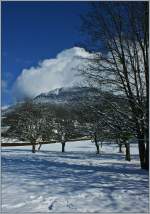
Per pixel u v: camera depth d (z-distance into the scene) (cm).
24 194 1090
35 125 5753
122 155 4519
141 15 1906
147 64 1888
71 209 913
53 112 5697
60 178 1434
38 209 912
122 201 1008
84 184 1291
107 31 1978
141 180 1427
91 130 2336
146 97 1873
